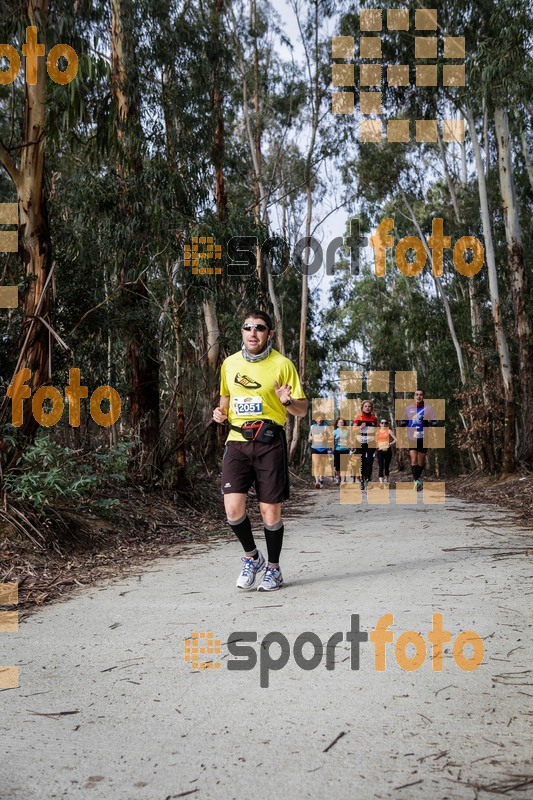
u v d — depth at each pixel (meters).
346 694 2.86
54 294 7.15
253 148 22.69
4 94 10.88
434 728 2.51
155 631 3.88
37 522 6.28
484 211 16.55
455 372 24.91
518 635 3.56
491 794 2.04
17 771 2.27
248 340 5.06
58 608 4.51
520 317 16.33
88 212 10.43
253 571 4.98
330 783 2.14
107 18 11.12
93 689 3.02
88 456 7.86
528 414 16.20
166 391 12.37
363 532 7.91
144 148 10.70
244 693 2.91
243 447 4.96
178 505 9.50
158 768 2.27
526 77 14.12
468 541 6.84
